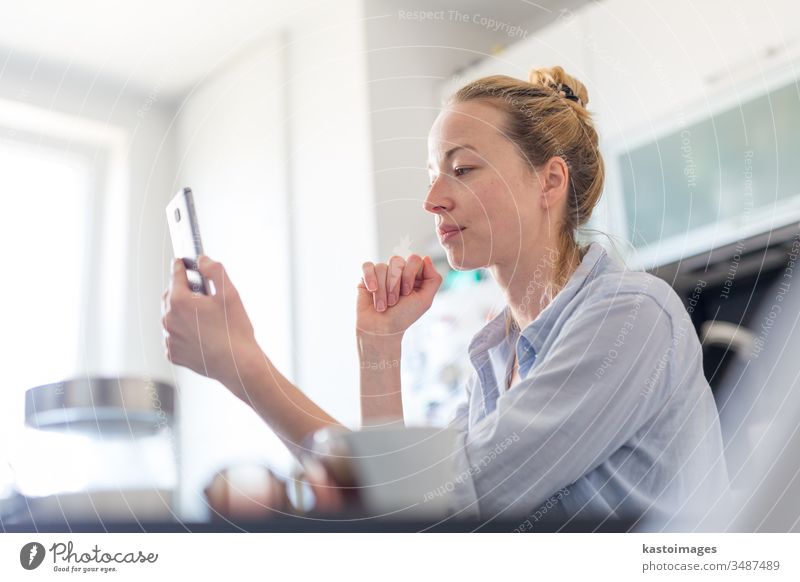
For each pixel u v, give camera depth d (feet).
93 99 2.63
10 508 1.83
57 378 2.14
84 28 2.67
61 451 1.94
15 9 2.56
